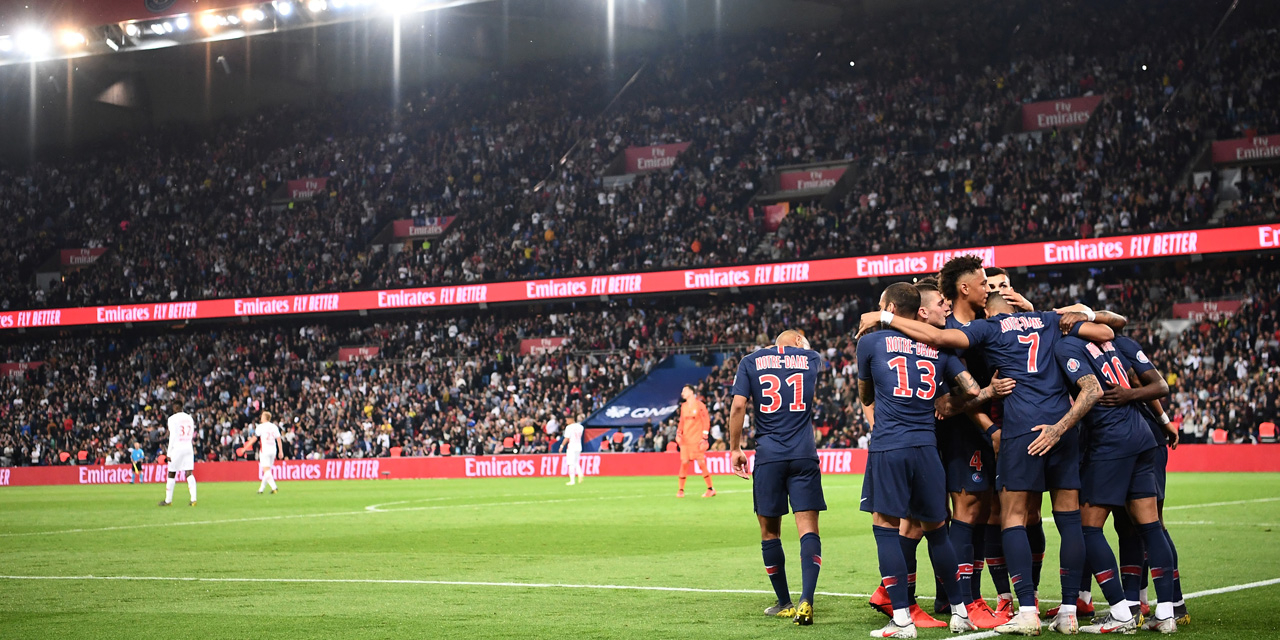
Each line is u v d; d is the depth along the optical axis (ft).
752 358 24.81
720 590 28.91
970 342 22.21
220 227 156.66
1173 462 90.89
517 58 165.89
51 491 102.89
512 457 111.34
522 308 137.69
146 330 150.30
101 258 157.69
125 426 134.31
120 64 166.50
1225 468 88.58
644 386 124.06
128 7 127.95
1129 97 124.06
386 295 132.26
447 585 30.66
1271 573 29.71
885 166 129.39
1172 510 51.65
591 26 160.04
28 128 175.52
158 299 140.56
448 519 56.65
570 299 127.24
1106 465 21.86
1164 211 109.50
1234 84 121.29
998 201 118.42
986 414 22.61
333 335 144.05
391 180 157.79
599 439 113.91
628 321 129.59
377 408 128.47
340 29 162.20
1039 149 122.21
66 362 149.07
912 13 146.72
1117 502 21.79
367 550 41.34
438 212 150.71
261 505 72.33
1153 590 27.45
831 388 110.22
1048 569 31.55
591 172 145.18
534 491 83.46
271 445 89.61
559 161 151.43
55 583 32.07
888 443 21.95
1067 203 114.62
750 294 127.95
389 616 25.03
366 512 63.36
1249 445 87.71
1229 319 102.99
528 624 23.62
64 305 149.89
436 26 163.43
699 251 126.93
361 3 128.47
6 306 158.71
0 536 50.16
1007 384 21.72
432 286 130.62
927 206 121.60
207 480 121.39
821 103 142.41
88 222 164.96
